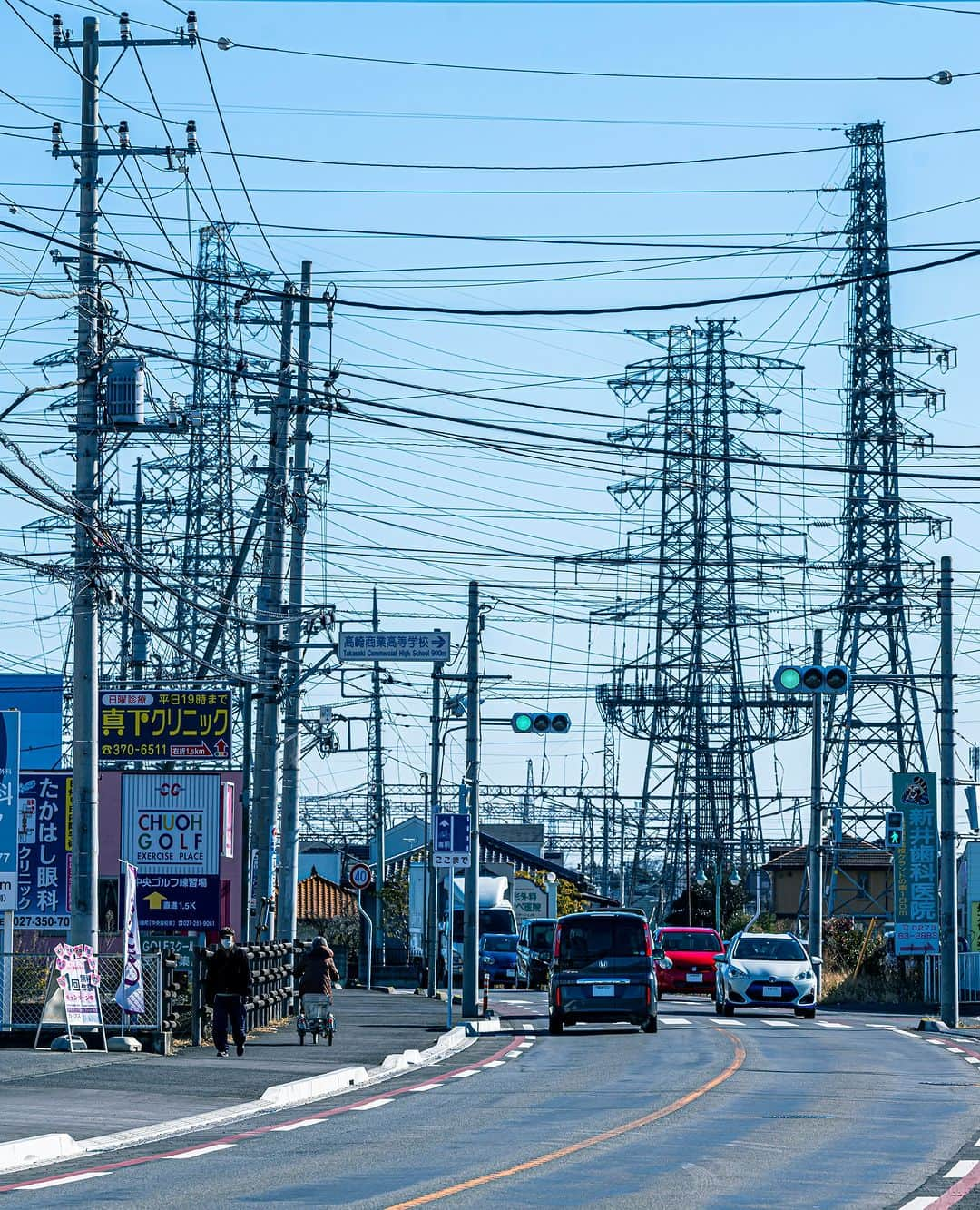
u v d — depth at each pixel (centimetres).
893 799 14288
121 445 8081
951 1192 3844
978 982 13950
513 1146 4731
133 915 7856
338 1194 3784
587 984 10069
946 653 11231
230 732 12594
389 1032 9538
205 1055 7744
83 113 8000
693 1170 4228
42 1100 5856
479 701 11481
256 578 12500
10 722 8312
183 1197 3731
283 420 11288
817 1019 12038
